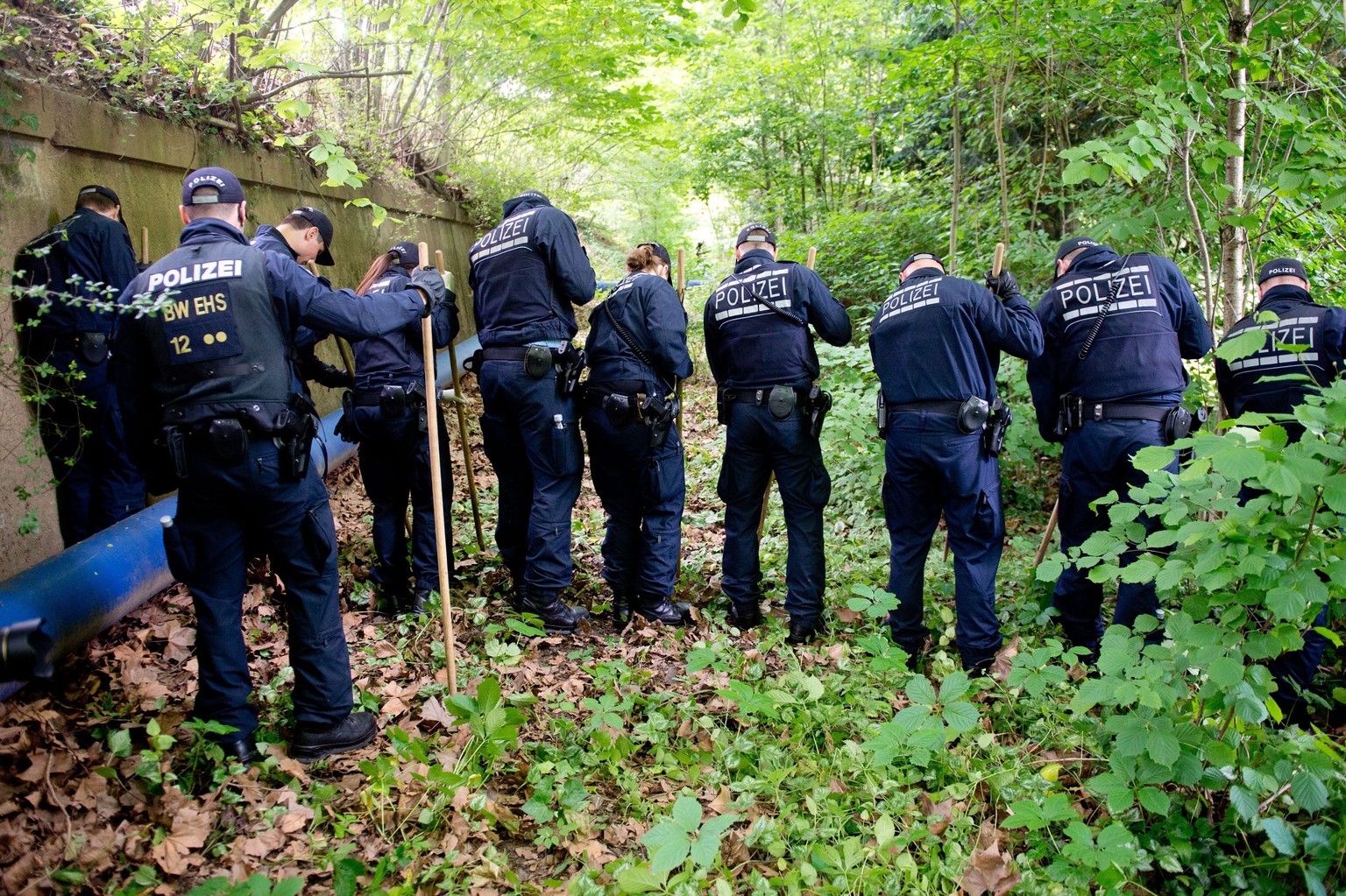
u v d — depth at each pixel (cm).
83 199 368
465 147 869
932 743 247
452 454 616
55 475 359
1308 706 318
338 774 266
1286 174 368
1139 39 479
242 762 256
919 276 366
